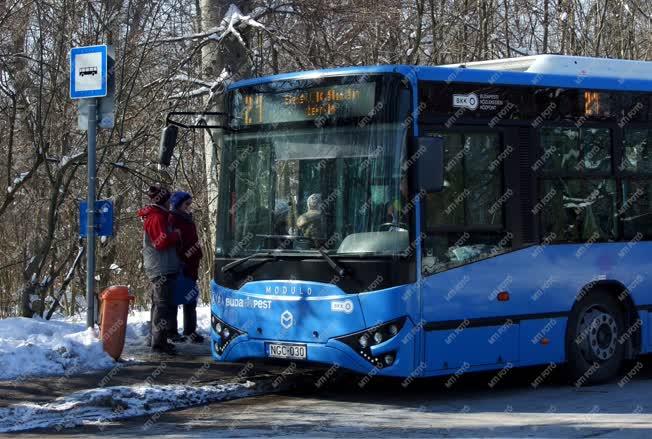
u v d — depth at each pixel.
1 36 16.30
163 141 11.25
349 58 19.22
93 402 10.24
